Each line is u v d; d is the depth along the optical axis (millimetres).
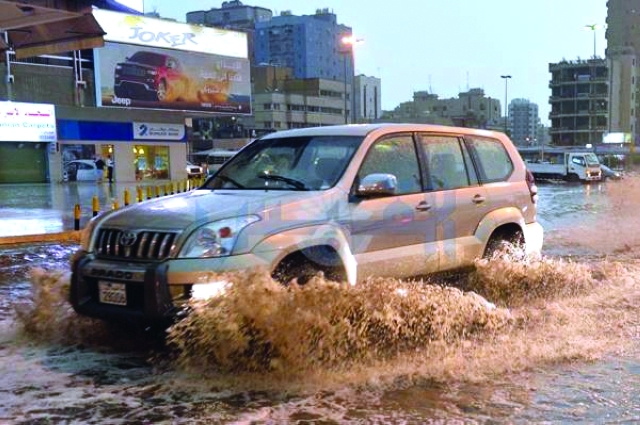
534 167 45469
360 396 4121
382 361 4695
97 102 37438
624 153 79375
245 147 6391
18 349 5090
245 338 4449
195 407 3936
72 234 13297
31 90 35281
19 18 13445
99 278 4750
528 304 6340
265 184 5621
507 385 4328
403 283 5309
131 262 4668
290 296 4488
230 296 4422
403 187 5844
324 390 4211
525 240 7055
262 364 4492
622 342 5238
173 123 42875
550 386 4312
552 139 104438
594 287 7000
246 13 151000
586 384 4348
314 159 5688
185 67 41594
